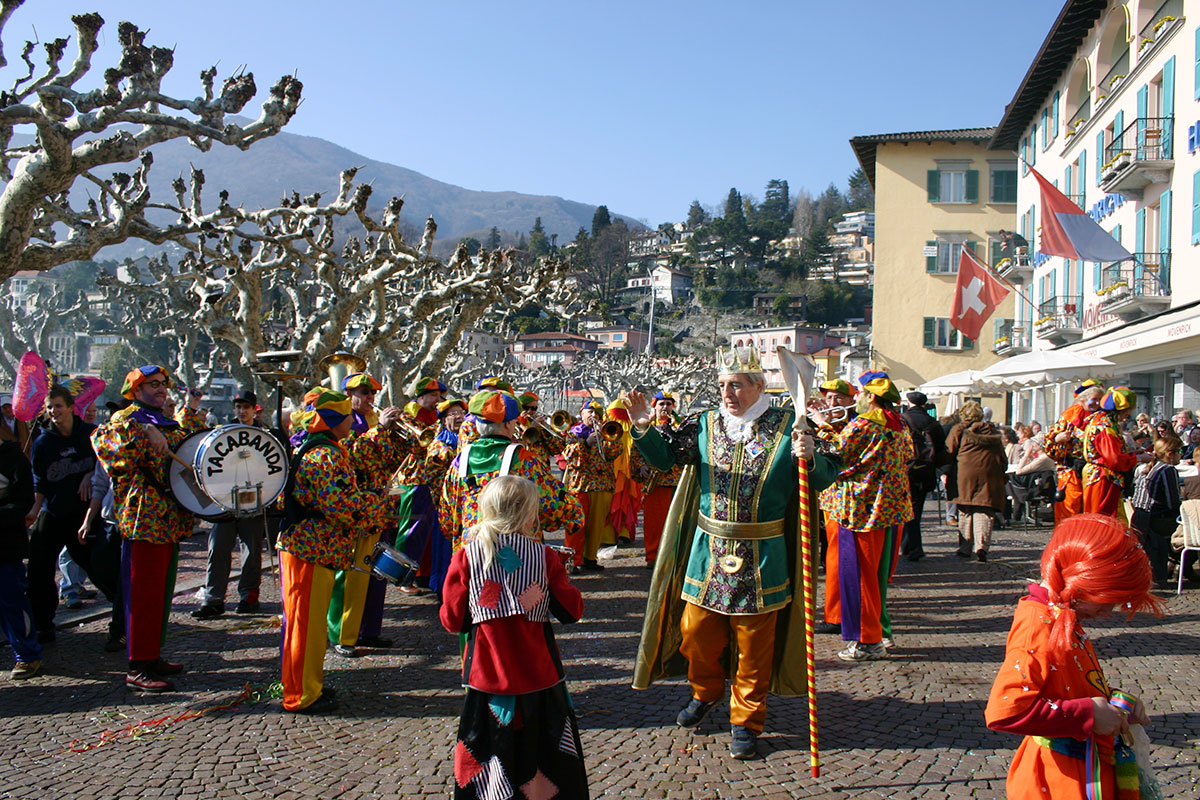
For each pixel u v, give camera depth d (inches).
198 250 554.9
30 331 1593.3
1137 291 824.3
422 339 860.6
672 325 4933.6
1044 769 106.8
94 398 351.3
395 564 231.1
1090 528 105.6
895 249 1551.4
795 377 179.0
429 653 256.5
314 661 205.3
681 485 197.0
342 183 571.8
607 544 427.5
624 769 173.3
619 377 2170.3
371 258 610.9
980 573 380.8
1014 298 1510.8
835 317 4901.6
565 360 3700.8
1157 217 847.7
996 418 1472.7
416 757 178.9
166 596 227.3
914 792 162.6
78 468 269.7
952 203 1539.1
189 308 658.8
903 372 1541.6
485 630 139.6
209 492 219.1
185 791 163.5
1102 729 101.2
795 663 186.1
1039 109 1289.4
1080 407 351.3
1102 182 892.0
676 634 199.2
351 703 212.5
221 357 645.3
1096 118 996.6
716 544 184.4
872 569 245.9
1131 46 909.2
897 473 246.2
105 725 197.8
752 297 5147.6
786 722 199.6
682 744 186.9
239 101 404.8
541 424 279.9
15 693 219.8
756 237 5600.4
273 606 317.4
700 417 196.2
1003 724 104.7
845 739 189.2
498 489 143.6
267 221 556.4
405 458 279.1
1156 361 831.7
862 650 249.8
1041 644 104.7
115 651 257.3
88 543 274.7
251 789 164.6
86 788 164.9
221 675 233.8
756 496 182.4
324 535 205.9
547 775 139.4
